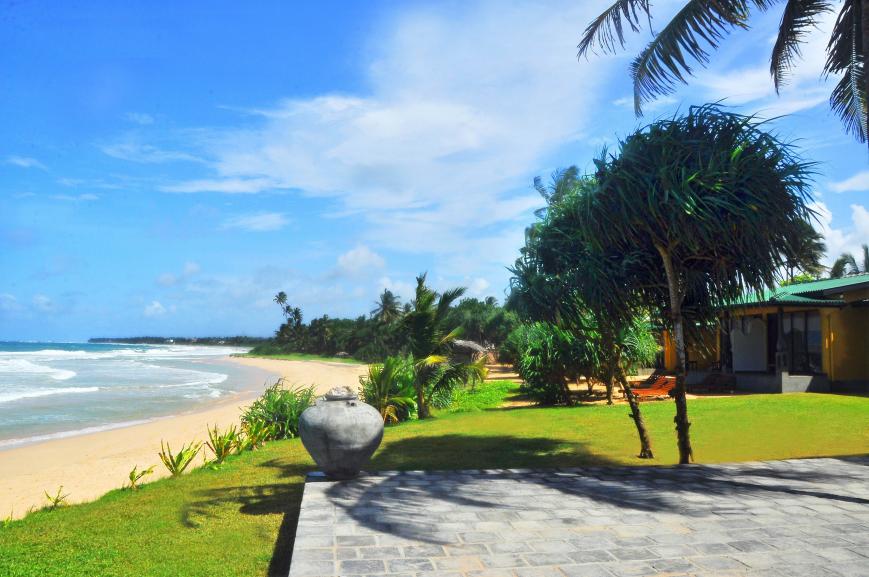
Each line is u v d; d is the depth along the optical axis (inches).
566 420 605.3
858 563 181.5
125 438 742.5
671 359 1033.5
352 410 298.2
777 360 778.8
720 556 187.5
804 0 502.3
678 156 343.3
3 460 617.3
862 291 752.3
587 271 386.6
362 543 201.0
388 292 3671.3
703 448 452.4
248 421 634.2
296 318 5521.7
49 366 2618.1
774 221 339.3
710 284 414.3
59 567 234.7
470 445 483.8
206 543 262.1
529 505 248.7
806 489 275.3
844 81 539.8
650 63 490.9
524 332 828.0
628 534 209.8
